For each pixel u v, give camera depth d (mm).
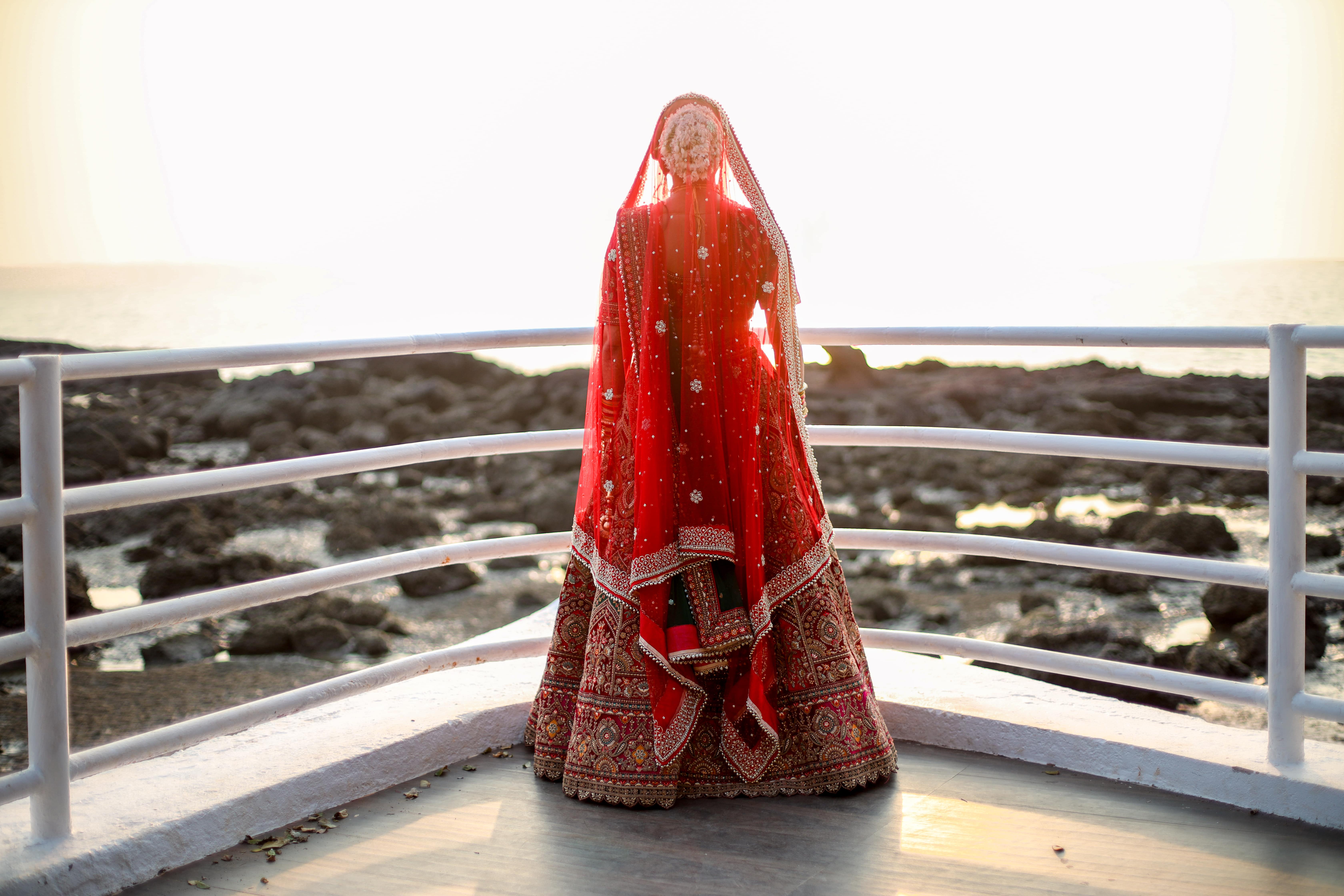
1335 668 7652
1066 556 2623
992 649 2836
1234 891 2092
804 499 2648
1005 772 2637
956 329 2740
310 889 2143
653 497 2465
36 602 2098
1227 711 6867
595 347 2695
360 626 9172
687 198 2539
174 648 8320
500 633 3309
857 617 9414
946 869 2191
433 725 2703
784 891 2119
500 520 14219
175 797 2312
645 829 2383
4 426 17844
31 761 2133
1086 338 2586
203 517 13812
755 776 2500
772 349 2910
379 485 16781
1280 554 2369
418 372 27047
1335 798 2303
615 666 2533
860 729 2543
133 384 28641
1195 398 22312
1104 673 2660
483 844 2320
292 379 24172
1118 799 2479
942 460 16141
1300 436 2330
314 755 2521
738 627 2451
